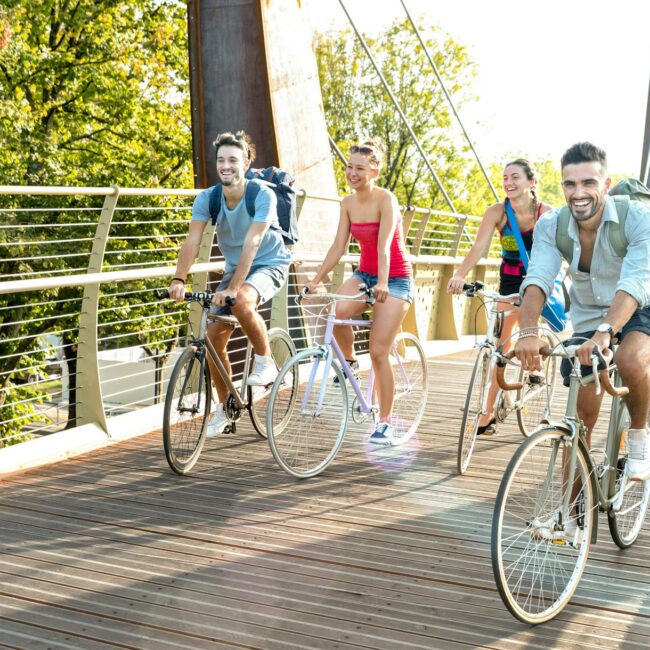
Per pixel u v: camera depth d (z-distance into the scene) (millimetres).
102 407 5008
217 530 3549
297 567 3166
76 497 3951
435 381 7730
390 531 3590
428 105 30891
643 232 2877
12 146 15945
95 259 4871
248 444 5031
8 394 15789
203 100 7477
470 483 4348
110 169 18984
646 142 9414
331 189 8180
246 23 7348
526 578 3020
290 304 7523
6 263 14297
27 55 16938
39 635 2592
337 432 4504
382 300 4352
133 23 19250
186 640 2572
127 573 3076
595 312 3111
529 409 5289
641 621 2791
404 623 2723
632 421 3105
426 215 9812
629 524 3439
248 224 4367
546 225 3041
